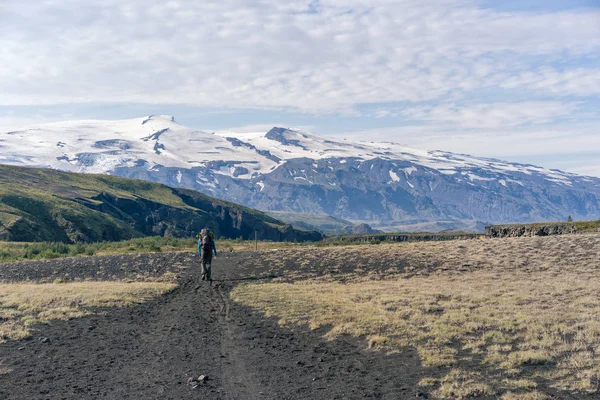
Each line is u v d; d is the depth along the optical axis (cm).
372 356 1498
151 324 2036
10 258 6475
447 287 2725
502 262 3562
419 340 1638
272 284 3244
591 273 2905
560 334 1571
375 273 3538
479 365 1341
